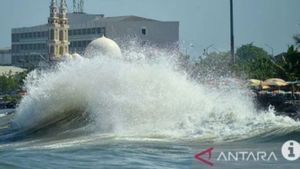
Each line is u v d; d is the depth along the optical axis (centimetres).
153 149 7156
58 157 6725
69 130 9056
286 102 14338
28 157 6750
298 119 9544
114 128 8681
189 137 7931
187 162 6372
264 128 8250
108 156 6719
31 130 9512
